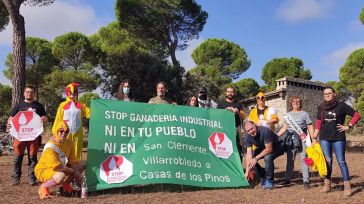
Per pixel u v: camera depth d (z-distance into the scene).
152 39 19.98
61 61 22.38
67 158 4.47
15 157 5.13
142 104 5.07
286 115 5.22
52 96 25.31
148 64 18.50
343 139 4.56
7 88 24.97
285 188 5.09
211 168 5.06
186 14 19.47
